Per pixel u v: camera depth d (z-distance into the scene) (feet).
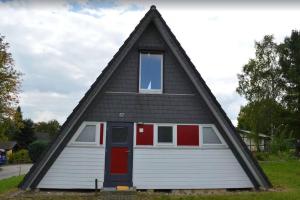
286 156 115.96
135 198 42.11
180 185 48.01
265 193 45.03
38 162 45.80
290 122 162.61
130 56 49.60
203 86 49.01
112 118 48.11
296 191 47.11
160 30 49.34
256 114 165.68
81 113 47.06
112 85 48.83
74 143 47.11
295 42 168.96
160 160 48.24
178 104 49.57
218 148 49.29
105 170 47.16
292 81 164.76
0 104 156.15
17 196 42.75
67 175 46.60
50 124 367.04
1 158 191.83
